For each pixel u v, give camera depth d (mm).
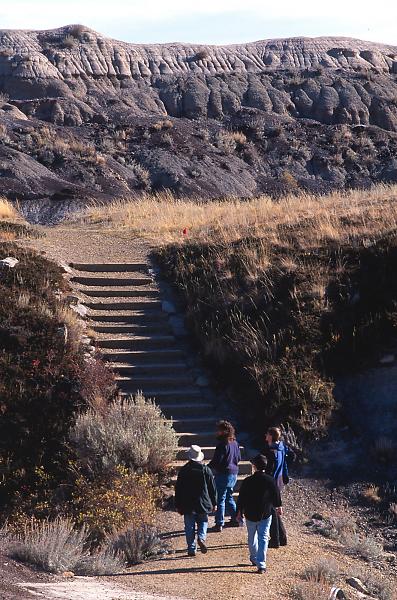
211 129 116438
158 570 15719
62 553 15359
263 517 15547
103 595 12812
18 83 130625
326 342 25094
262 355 24969
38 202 74562
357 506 20422
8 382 22953
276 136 114750
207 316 27406
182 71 146500
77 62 138375
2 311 25469
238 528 18672
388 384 23906
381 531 19422
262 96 133625
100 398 22594
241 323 26297
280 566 16016
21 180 80625
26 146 93375
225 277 28750
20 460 21000
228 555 16734
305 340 25125
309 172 106375
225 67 152375
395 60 166125
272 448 17812
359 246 28688
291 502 20609
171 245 33031
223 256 30219
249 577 15109
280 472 17766
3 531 17328
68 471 20547
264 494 15570
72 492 19688
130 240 35156
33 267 28828
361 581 15992
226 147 106375
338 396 23906
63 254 32312
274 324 25969
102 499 18766
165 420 22219
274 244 30219
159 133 107562
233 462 18656
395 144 115438
